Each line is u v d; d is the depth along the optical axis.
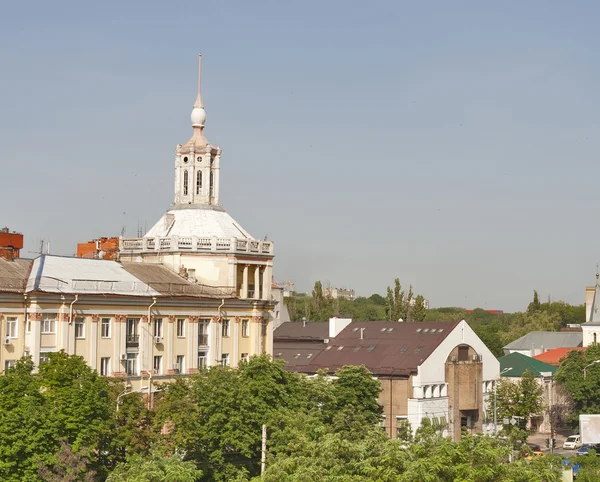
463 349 161.25
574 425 182.25
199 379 103.88
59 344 112.06
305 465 82.75
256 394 106.62
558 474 86.94
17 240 136.88
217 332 131.62
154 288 125.81
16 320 110.19
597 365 182.25
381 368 152.38
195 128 145.50
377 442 86.75
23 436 85.81
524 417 170.50
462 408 158.38
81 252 156.88
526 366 199.00
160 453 88.75
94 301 116.00
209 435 99.44
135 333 121.50
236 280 137.25
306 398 114.19
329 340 168.75
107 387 97.00
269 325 141.12
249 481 90.25
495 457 83.44
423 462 81.12
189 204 143.25
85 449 88.44
